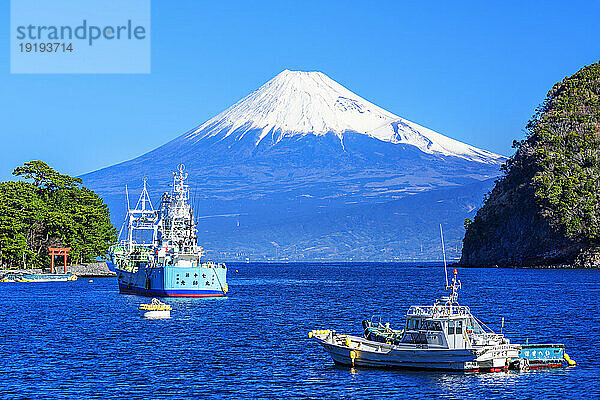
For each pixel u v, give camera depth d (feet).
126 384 305.94
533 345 323.57
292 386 300.61
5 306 594.65
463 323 320.29
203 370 330.13
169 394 291.58
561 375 312.50
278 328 460.55
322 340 336.90
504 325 465.47
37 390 296.92
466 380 304.30
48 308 577.84
